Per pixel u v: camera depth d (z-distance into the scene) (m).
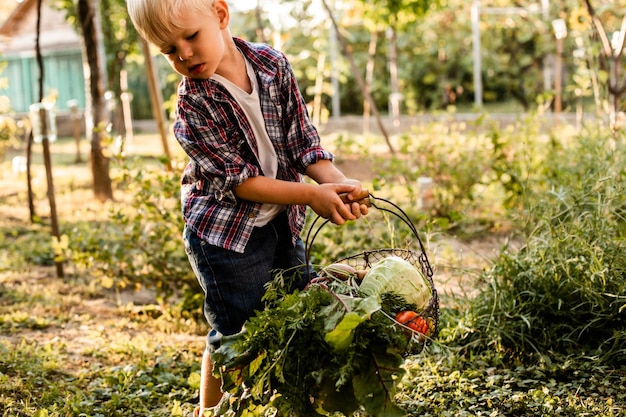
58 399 4.23
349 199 3.22
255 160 3.38
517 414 3.84
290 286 3.30
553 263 4.65
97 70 11.45
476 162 8.78
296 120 3.47
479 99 20.20
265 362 3.05
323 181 3.41
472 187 8.65
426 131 9.53
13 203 11.53
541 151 8.73
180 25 3.05
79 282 7.21
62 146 21.06
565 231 4.75
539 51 21.06
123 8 16.73
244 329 3.29
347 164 13.28
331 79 22.84
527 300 4.72
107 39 17.39
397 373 2.92
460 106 22.95
